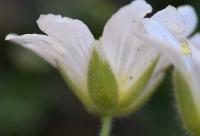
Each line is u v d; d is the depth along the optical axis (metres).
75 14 0.17
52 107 0.16
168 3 0.17
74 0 0.17
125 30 0.08
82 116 0.19
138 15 0.07
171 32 0.07
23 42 0.08
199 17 0.16
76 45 0.08
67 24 0.07
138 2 0.07
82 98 0.08
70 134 0.19
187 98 0.07
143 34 0.06
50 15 0.07
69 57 0.08
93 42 0.08
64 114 0.18
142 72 0.08
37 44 0.08
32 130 0.16
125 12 0.07
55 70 0.17
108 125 0.08
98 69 0.08
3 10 0.18
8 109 0.16
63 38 0.08
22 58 0.16
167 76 0.16
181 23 0.07
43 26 0.07
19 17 0.18
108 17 0.17
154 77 0.08
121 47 0.08
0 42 0.18
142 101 0.08
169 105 0.16
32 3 0.18
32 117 0.16
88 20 0.17
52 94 0.16
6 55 0.17
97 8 0.17
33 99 0.16
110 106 0.08
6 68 0.17
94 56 0.08
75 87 0.08
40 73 0.16
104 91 0.08
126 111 0.08
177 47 0.07
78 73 0.08
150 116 0.16
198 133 0.07
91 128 0.19
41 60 0.16
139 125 0.18
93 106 0.08
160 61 0.08
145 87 0.08
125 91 0.08
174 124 0.16
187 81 0.07
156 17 0.07
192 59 0.07
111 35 0.08
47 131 0.18
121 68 0.08
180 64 0.07
